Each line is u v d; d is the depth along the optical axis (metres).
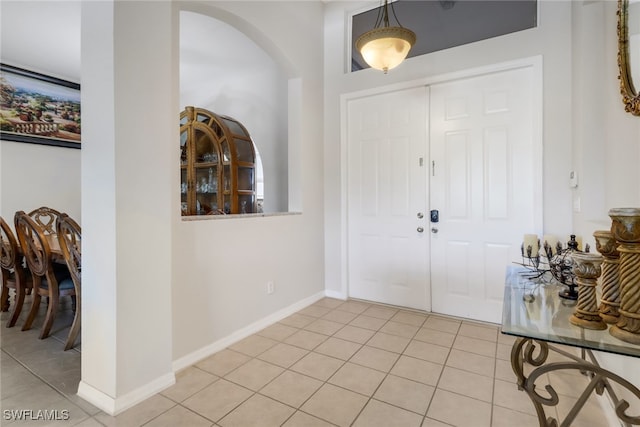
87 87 1.86
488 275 2.98
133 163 1.84
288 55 3.24
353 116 3.64
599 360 1.97
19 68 4.06
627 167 1.72
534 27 2.78
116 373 1.78
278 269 3.13
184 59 4.26
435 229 3.22
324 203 3.81
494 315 2.96
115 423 1.69
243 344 2.61
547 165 2.67
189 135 4.14
